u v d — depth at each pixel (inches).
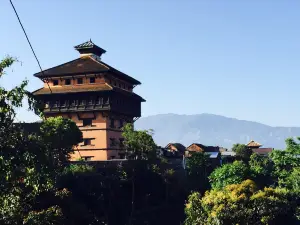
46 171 499.2
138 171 2306.8
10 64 486.0
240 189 1139.3
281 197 1115.3
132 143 2351.1
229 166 1907.0
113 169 2256.4
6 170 465.7
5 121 473.1
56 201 1120.8
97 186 2004.2
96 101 3002.0
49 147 529.3
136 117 3572.8
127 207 2199.8
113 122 3107.8
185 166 3080.7
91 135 2994.6
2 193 486.3
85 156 2992.1
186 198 2711.6
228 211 1070.4
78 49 3326.8
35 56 619.5
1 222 502.9
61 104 3085.6
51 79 3144.7
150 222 2313.0
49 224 611.5
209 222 1096.2
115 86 3245.6
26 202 565.6
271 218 1053.8
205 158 2903.5
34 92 3102.9
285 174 1758.1
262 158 3095.5
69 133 2171.5
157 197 2546.8
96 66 3083.2
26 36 589.0
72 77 3097.9
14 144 472.7
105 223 1907.0
